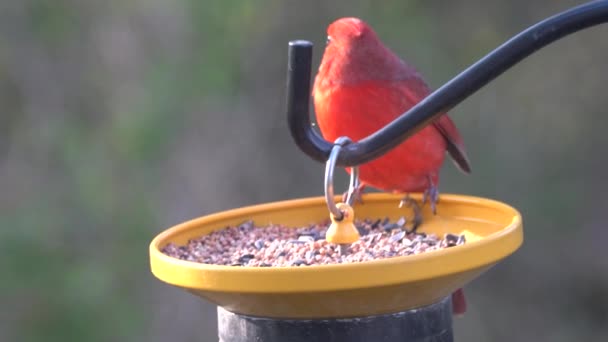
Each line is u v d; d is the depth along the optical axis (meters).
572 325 13.85
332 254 4.51
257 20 13.67
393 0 13.73
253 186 13.59
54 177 13.77
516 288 13.98
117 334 13.05
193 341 13.16
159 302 13.23
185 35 13.72
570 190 13.76
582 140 13.81
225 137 13.57
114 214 13.38
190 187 13.45
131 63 13.98
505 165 13.67
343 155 4.09
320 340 3.99
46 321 13.02
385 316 3.98
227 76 13.49
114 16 14.10
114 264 13.23
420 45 13.69
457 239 4.91
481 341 13.93
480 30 13.92
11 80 14.31
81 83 14.20
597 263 13.79
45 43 14.37
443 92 3.98
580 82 13.88
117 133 13.59
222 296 3.82
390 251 4.68
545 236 13.85
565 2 13.91
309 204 5.45
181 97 13.50
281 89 13.64
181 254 4.79
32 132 14.05
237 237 5.11
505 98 13.78
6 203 13.62
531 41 3.93
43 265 13.16
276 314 3.94
